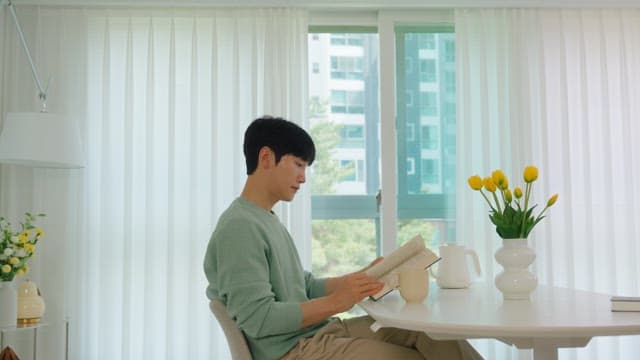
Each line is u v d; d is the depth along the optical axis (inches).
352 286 67.7
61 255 126.1
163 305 127.8
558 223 132.3
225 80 131.7
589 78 135.8
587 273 131.4
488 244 130.0
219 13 132.1
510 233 72.7
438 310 63.0
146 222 126.9
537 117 133.6
